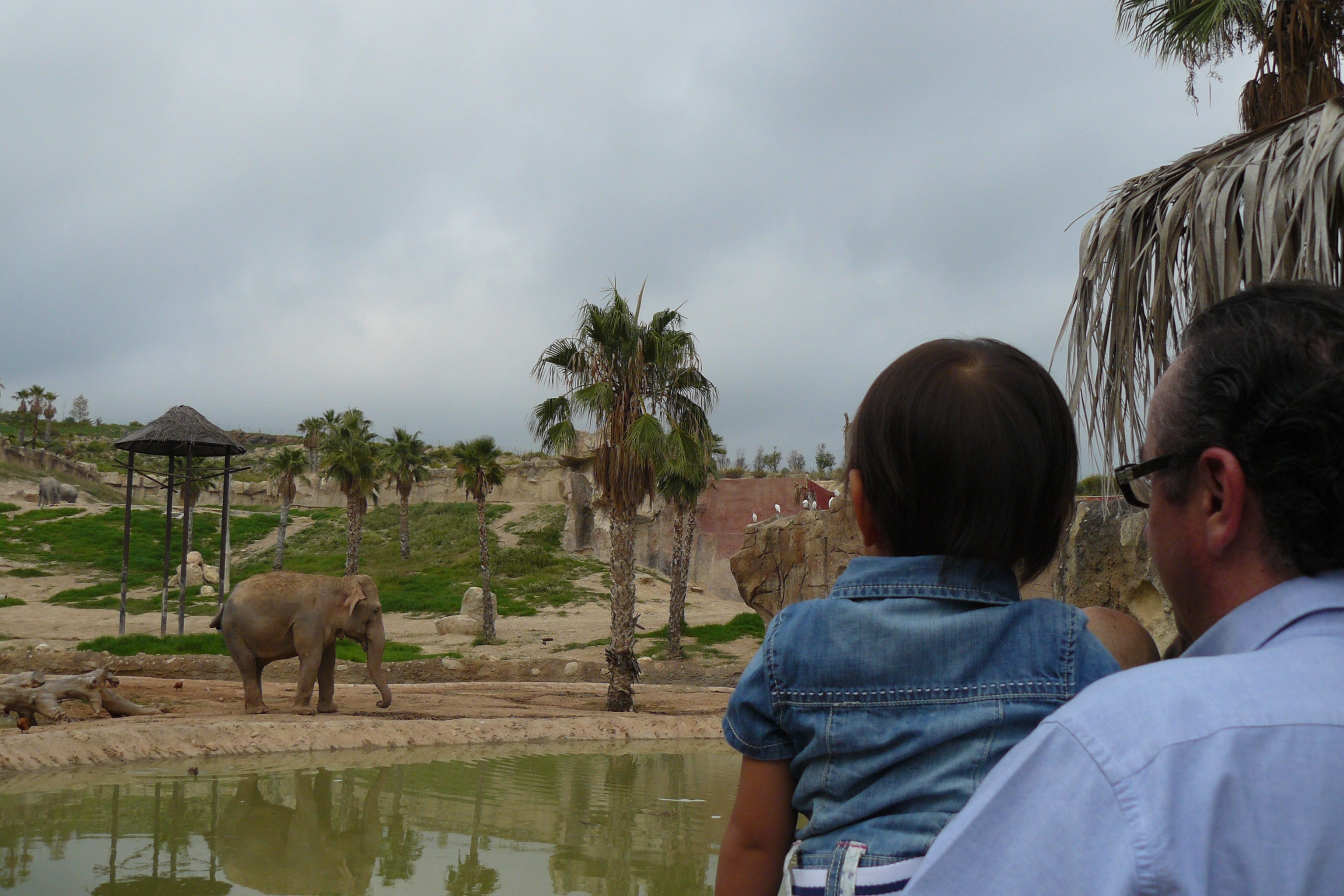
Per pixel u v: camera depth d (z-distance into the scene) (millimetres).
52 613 42406
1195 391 1031
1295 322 979
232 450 36719
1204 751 790
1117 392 4262
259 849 5887
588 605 44500
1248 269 3791
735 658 33156
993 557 1301
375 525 69438
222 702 15656
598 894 5113
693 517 35188
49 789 7793
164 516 69625
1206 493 1015
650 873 5621
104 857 5539
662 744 13562
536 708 17609
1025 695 1220
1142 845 760
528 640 36906
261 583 14391
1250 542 987
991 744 1205
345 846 6082
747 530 28062
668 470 20688
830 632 1317
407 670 26125
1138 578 9477
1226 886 750
